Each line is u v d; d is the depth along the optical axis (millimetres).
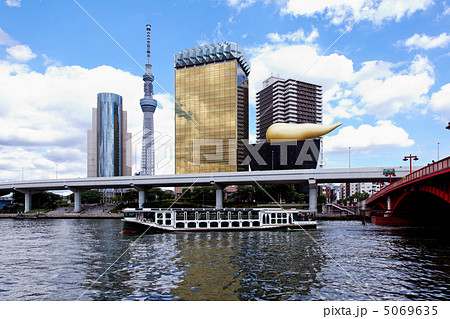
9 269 29500
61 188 136500
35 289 23422
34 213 132125
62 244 45094
